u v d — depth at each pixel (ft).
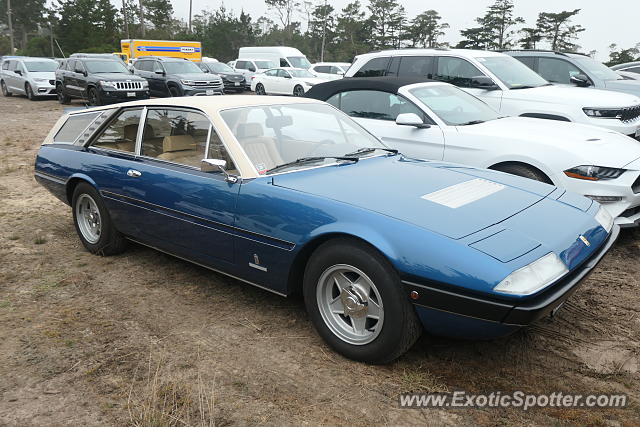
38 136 39.93
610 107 23.06
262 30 301.22
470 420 8.42
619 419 8.43
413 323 9.20
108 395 9.02
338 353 10.27
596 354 10.36
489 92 25.13
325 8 262.06
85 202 15.85
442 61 26.78
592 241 10.00
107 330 11.27
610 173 15.70
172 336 11.02
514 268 8.29
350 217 9.59
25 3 326.44
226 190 11.41
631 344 10.73
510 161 17.24
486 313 8.29
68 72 60.80
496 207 10.18
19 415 8.52
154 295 13.06
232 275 12.05
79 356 10.23
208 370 9.75
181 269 14.74
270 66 89.15
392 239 9.00
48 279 14.01
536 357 10.22
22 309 12.26
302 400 8.86
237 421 8.31
